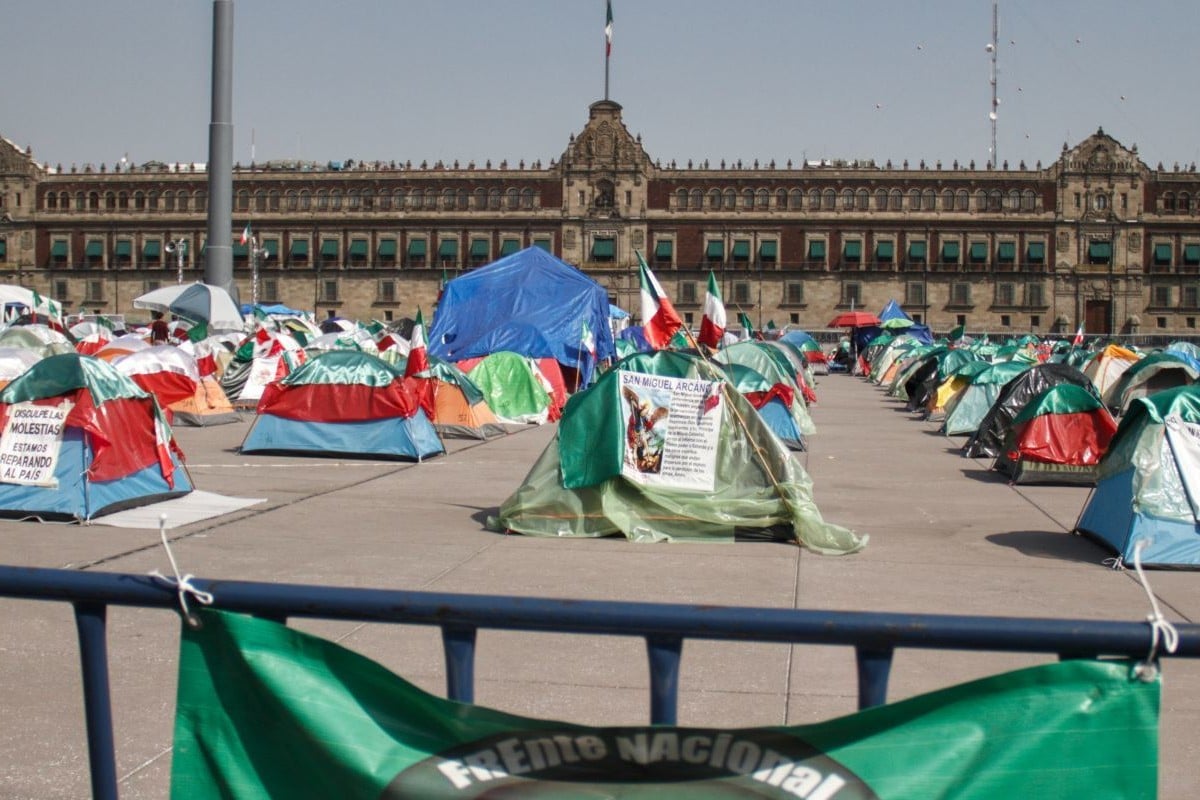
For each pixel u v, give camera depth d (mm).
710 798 3920
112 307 125875
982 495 20125
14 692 8602
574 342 45094
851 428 34594
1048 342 93375
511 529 15398
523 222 121938
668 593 11938
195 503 17344
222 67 41438
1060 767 3795
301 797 4059
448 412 29391
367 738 4012
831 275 121188
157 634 10102
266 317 66812
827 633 3840
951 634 3799
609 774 3955
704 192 121438
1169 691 8836
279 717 4055
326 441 23781
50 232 126812
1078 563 13914
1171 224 118000
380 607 4047
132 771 7160
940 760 3842
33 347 36281
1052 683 3805
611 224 121125
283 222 124938
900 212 120750
